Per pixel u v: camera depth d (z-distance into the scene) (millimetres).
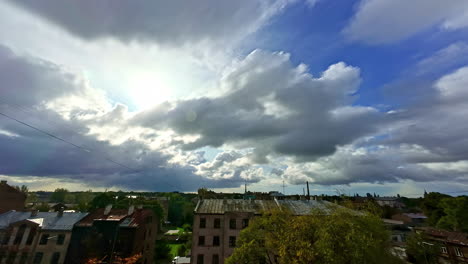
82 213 37312
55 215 36312
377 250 15789
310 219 17328
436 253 40750
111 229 33281
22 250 31422
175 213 105625
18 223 32469
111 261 30656
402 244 46344
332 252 13617
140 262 36125
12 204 43344
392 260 17391
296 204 39219
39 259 31453
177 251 53500
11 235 31906
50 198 123562
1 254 30672
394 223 64125
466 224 52531
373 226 17375
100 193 66750
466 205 53312
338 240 14195
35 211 36312
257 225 22141
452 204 56719
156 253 47906
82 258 31609
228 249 33438
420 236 43531
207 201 40406
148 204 71625
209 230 34656
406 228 60719
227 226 34469
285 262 16984
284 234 18000
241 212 35219
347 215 17172
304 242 15633
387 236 18672
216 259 33219
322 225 15938
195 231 34562
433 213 66125
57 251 31828
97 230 33188
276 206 37938
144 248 38125
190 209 97375
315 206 37688
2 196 41750
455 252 39031
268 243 19750
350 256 13609
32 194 93125
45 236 32656
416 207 113750
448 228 56562
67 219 35344
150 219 41281
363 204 22141
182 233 70125
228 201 40406
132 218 36281
